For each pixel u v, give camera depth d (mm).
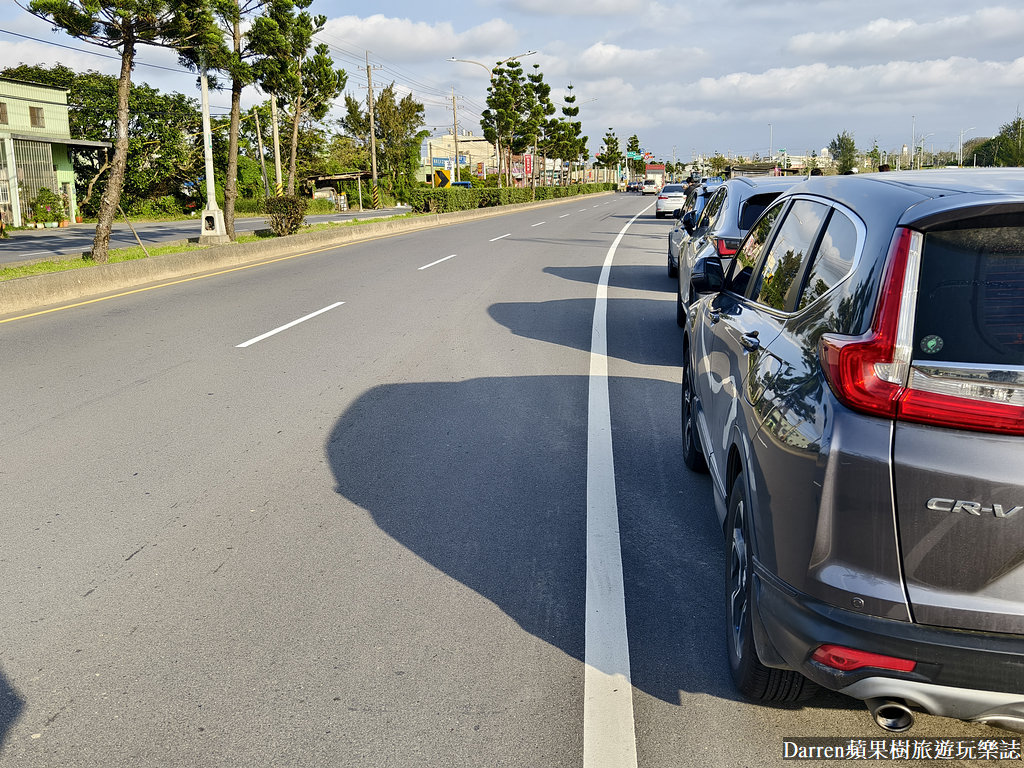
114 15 17562
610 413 6770
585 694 3031
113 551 4277
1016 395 2105
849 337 2336
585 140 101938
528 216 45125
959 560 2168
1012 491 2105
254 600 3758
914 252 2279
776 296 3359
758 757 2691
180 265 17766
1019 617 2156
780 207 3973
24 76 57250
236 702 3006
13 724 2896
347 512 4766
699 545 4297
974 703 2197
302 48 33406
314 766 2664
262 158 61281
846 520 2268
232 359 8891
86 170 52531
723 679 3133
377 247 24562
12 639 3445
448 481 5242
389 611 3650
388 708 2961
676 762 2668
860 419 2256
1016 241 2246
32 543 4379
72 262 18609
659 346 9570
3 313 12500
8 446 6008
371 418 6645
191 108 58938
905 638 2199
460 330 10570
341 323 11117
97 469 5508
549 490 5074
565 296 13602
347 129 93188
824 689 2947
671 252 15945
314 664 3240
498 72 73312
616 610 3643
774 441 2625
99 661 3275
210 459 5695
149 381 7922
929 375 2174
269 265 19547
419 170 106438
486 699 3008
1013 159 47844
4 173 41875
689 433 5309
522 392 7449
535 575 3979
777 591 2514
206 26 18828
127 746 2773
